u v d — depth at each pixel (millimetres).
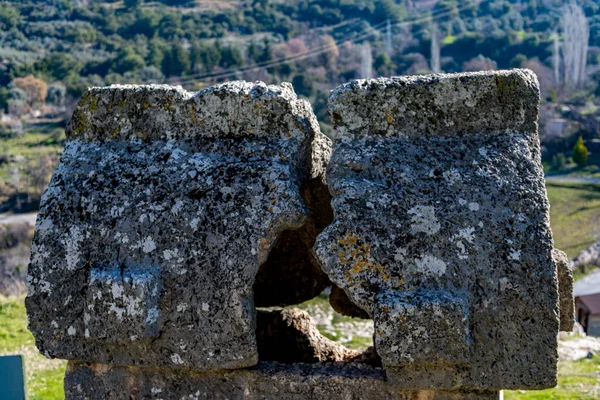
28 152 31844
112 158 3660
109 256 3484
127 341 3371
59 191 3641
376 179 3365
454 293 3176
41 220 3609
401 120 3432
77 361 3631
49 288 3535
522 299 3162
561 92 39906
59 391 7219
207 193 3469
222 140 3594
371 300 3229
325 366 3518
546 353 3148
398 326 3146
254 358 3395
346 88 3467
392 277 3223
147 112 3686
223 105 3598
